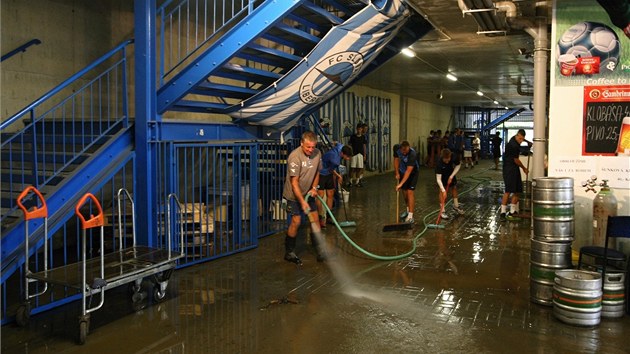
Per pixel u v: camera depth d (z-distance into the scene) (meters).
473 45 10.67
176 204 5.88
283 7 5.74
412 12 7.42
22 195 4.09
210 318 4.34
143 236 5.85
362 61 7.10
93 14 7.37
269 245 7.09
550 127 5.28
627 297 4.34
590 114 5.11
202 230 6.55
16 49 6.25
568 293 4.12
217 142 6.41
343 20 7.34
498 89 20.52
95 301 4.77
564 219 4.51
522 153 10.47
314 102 7.40
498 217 9.41
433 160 23.56
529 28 6.00
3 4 6.23
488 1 5.98
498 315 4.38
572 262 5.05
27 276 4.14
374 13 6.41
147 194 5.79
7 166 5.98
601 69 5.04
